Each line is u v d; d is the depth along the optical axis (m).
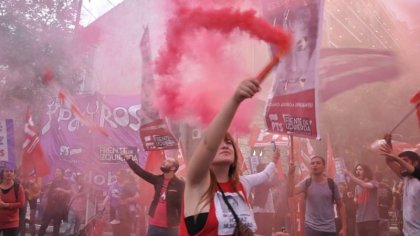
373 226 8.62
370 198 8.65
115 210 10.43
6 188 7.77
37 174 10.02
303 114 4.68
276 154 5.12
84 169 11.34
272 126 5.19
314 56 4.46
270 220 9.87
